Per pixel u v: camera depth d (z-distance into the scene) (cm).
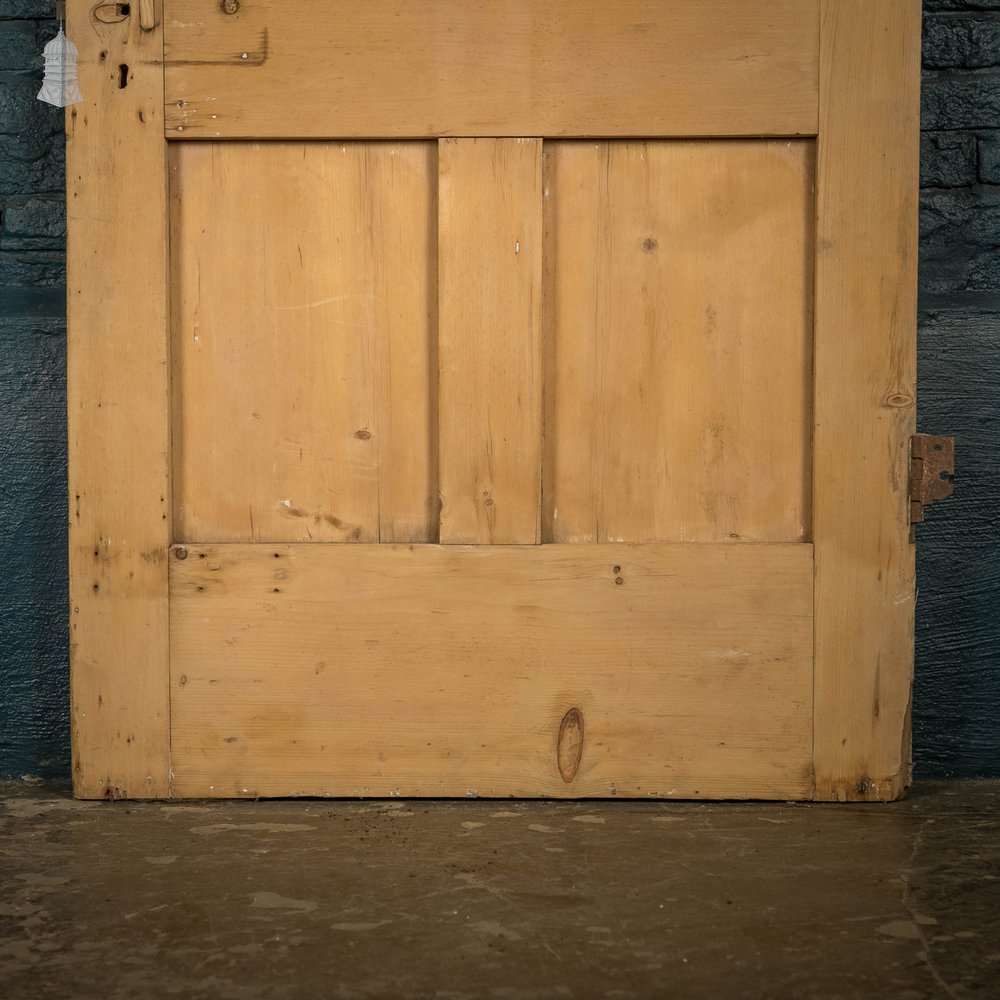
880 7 214
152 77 217
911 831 207
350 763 222
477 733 221
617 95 216
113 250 218
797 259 219
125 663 221
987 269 237
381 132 217
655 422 221
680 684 221
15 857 194
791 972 155
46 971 155
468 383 218
